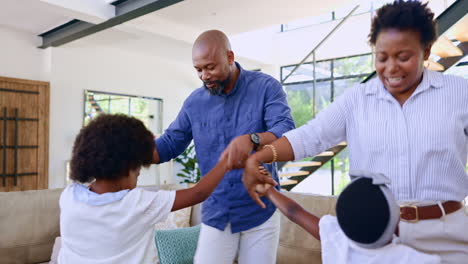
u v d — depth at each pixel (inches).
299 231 100.3
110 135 43.6
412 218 37.8
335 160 313.1
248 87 64.9
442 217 37.7
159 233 96.8
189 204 48.0
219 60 60.4
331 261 35.3
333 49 316.8
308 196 101.7
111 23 212.7
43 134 253.6
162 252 93.8
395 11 36.5
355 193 30.5
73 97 268.7
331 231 36.5
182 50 294.4
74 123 269.1
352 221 30.2
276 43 348.2
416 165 39.4
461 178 39.2
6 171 239.5
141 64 308.5
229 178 61.6
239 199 62.1
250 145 53.4
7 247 102.3
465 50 181.0
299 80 336.8
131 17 203.2
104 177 44.1
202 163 68.4
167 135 70.6
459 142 38.8
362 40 301.4
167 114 328.2
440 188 38.9
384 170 41.3
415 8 36.1
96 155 43.1
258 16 232.5
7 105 239.6
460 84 38.8
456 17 153.5
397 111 40.5
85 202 43.8
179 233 98.3
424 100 39.4
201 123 67.1
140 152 45.3
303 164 241.3
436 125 38.6
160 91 322.7
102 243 43.1
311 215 40.3
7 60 242.8
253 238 63.4
